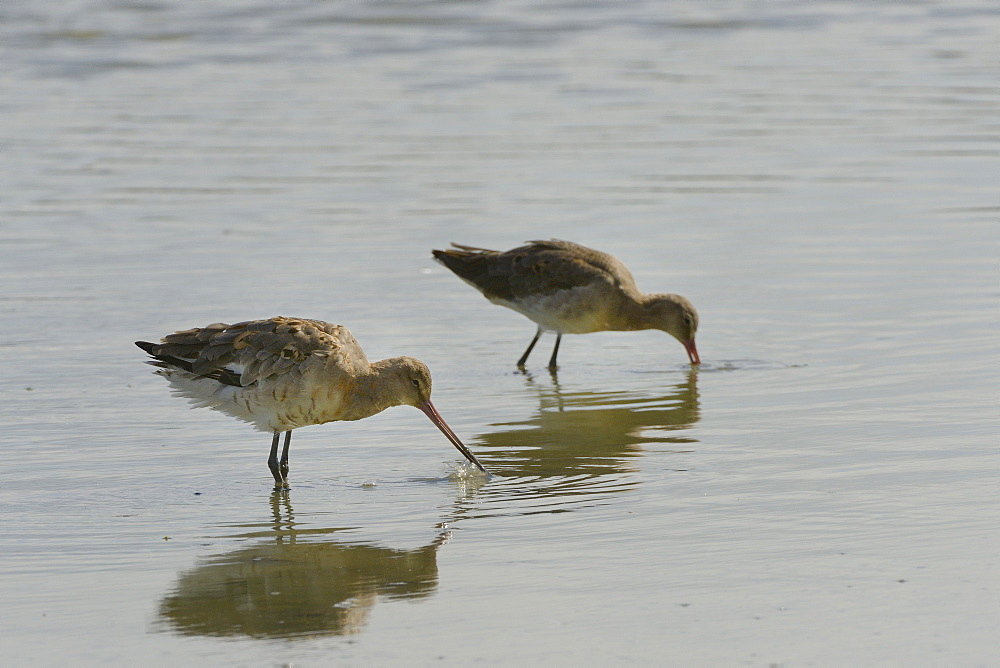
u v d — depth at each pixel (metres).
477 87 33.09
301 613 8.75
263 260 19.97
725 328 17.16
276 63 36.22
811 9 43.78
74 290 18.41
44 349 16.00
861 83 33.28
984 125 28.66
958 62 35.66
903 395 14.01
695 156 26.42
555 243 17.05
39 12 43.03
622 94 32.31
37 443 12.82
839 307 17.72
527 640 8.22
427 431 13.51
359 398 12.01
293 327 11.77
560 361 16.64
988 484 10.97
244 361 11.57
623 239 20.95
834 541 9.77
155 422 13.59
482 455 12.63
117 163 26.05
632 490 11.31
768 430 13.06
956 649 7.92
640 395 14.81
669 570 9.31
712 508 10.70
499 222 21.88
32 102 31.61
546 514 10.72
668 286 18.80
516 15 42.81
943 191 23.67
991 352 15.48
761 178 24.73
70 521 10.70
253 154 26.73
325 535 10.34
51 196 23.70
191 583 9.33
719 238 21.06
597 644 8.13
